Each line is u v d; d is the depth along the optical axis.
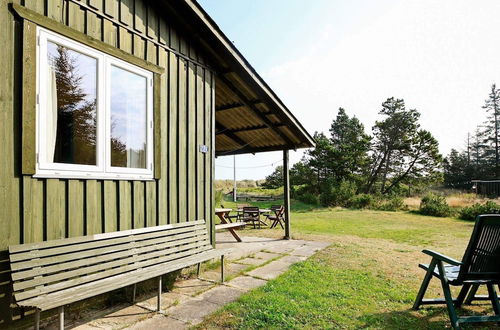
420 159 28.59
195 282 4.26
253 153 9.84
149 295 3.73
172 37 4.61
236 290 3.90
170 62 4.55
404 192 29.33
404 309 3.30
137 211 3.88
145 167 4.05
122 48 3.78
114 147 3.64
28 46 2.76
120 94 3.74
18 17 2.72
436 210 15.39
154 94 4.21
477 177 40.28
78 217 3.16
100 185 3.42
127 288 3.56
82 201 3.21
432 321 3.01
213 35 4.81
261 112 7.15
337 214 16.30
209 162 5.34
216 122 8.23
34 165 2.77
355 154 29.64
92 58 3.40
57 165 2.97
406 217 14.69
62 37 3.06
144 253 3.64
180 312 3.19
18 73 2.72
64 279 2.76
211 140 5.42
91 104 3.38
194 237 4.55
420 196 26.34
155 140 4.19
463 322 2.71
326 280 4.31
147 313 3.17
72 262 2.85
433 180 28.69
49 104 2.95
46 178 2.89
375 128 31.83
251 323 2.90
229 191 34.59
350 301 3.50
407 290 3.92
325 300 3.53
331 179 25.81
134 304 3.43
